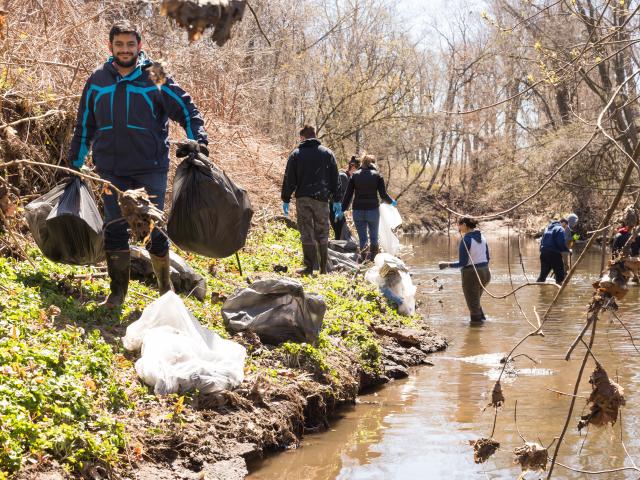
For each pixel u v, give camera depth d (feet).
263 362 23.86
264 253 42.91
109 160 22.61
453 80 137.39
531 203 94.32
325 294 34.55
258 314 25.59
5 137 29.07
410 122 127.54
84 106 22.93
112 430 16.98
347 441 21.89
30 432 15.34
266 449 20.30
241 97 55.77
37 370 17.29
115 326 22.48
